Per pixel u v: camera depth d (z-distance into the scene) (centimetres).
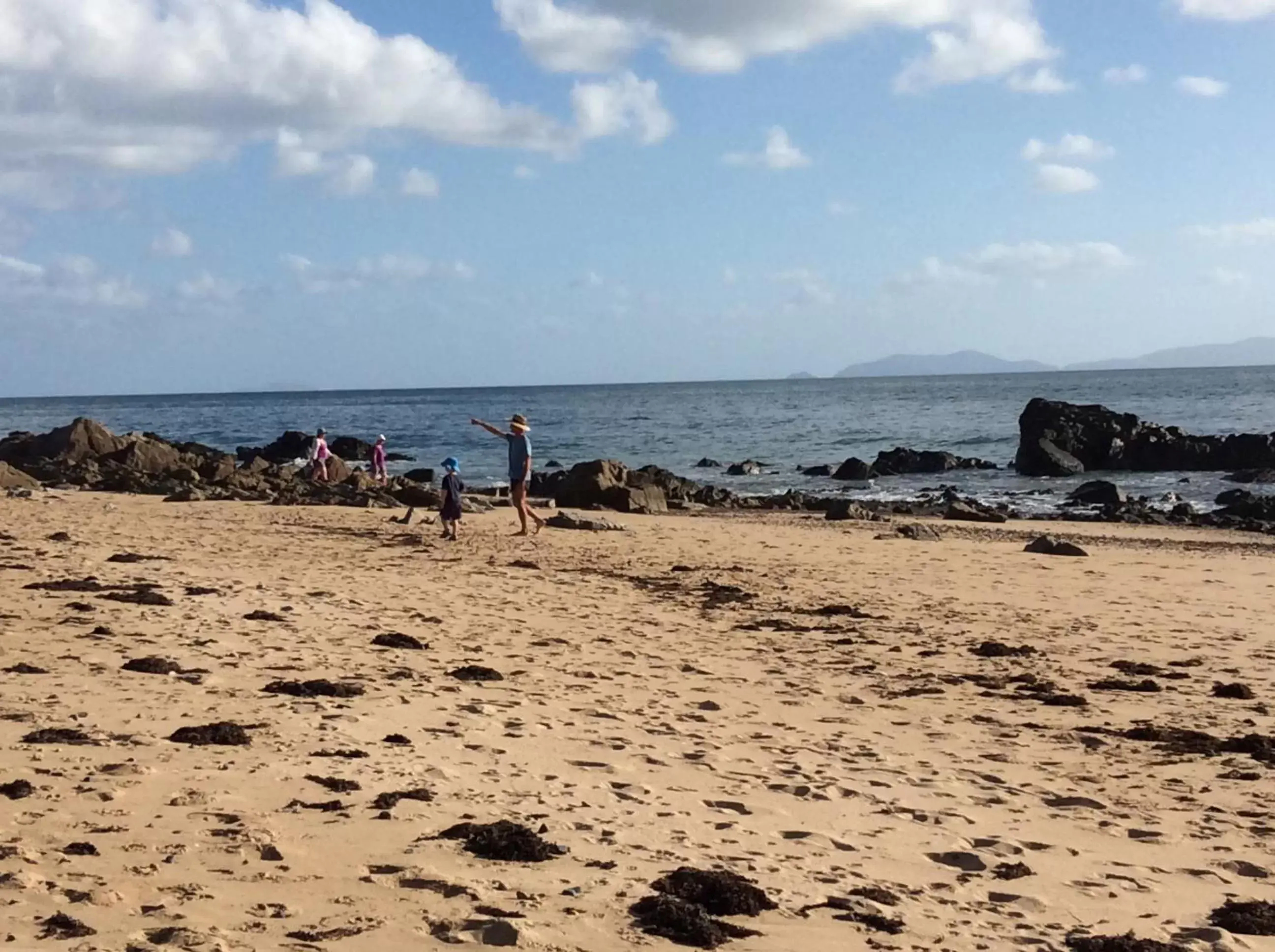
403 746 798
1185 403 10781
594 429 9156
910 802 753
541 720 910
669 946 490
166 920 479
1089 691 1114
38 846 556
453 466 2233
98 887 509
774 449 6881
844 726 959
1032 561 2148
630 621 1420
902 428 8619
